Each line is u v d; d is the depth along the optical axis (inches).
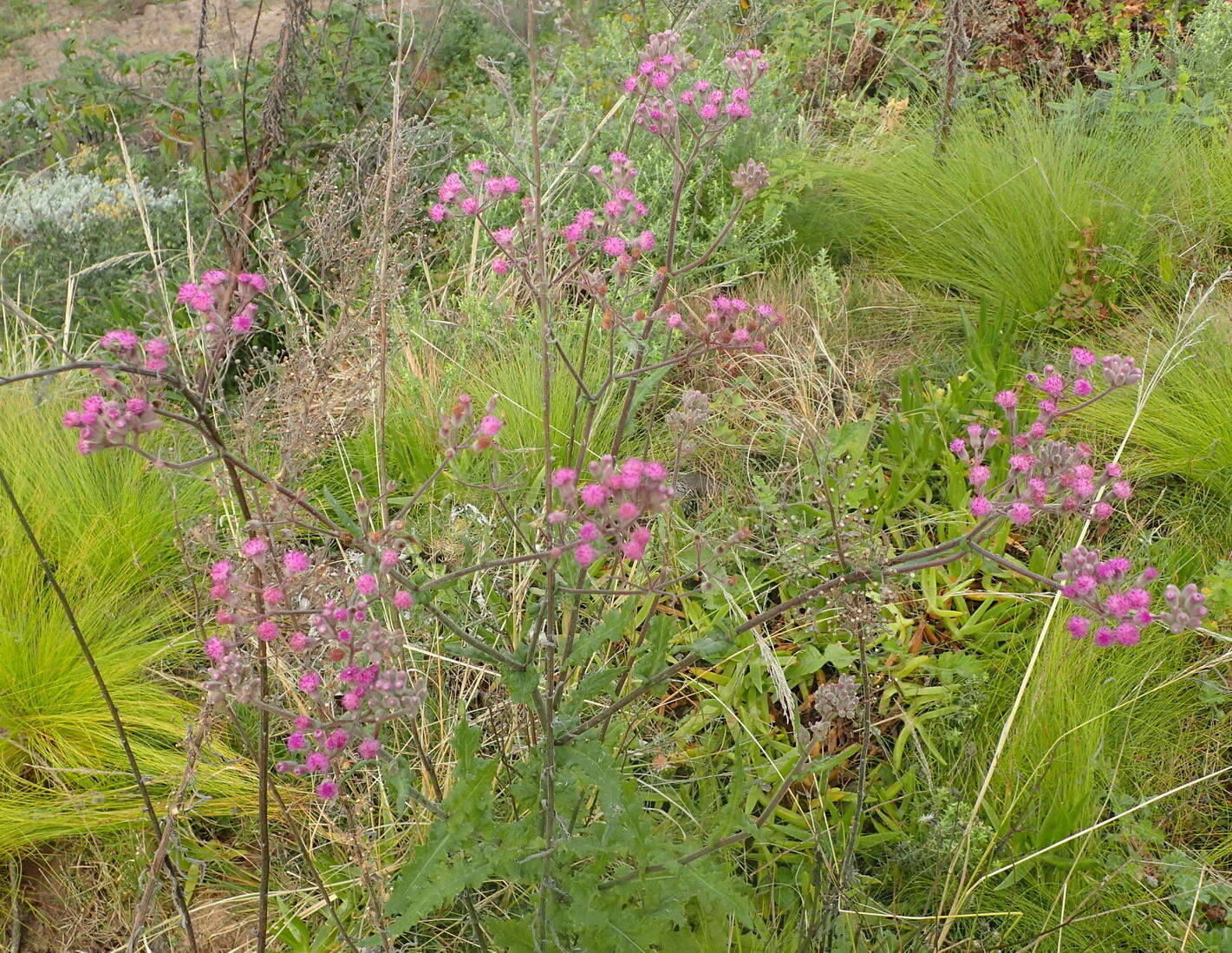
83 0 382.0
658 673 84.6
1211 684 115.3
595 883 79.3
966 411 148.2
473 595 112.7
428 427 146.0
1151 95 208.2
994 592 125.0
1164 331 158.2
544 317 78.2
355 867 102.6
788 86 238.5
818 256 189.5
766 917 103.3
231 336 68.0
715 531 135.0
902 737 114.0
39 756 112.0
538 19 246.2
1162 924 98.6
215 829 112.2
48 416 142.8
